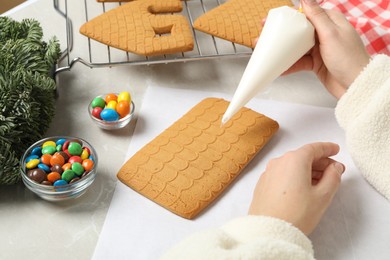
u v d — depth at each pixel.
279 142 0.83
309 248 0.61
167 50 0.89
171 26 0.94
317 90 0.93
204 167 0.76
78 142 0.76
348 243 0.69
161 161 0.77
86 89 0.91
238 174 0.77
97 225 0.71
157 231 0.70
